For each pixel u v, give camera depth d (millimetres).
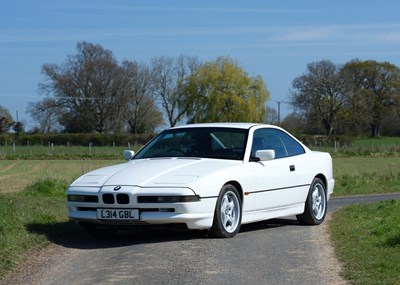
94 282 6961
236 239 9305
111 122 92312
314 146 58188
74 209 9203
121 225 8891
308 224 11141
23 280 7195
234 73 79375
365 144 55812
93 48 91188
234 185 9492
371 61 86438
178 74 88438
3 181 26531
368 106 86188
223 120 79688
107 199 8836
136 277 7098
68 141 71438
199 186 8812
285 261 7797
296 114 86312
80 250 8766
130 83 91562
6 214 9953
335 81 84125
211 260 7836
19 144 72438
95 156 49125
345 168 33781
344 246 8625
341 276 7023
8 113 92688
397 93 86438
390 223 9797
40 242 8930
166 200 8656
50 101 90812
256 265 7586
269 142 10617
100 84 91250
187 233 9820
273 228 10688
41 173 32844
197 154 10062
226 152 10000
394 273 6879
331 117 84938
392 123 88812
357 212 12195
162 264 7668
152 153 10383
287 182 10508
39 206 11812
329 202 16562
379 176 25938
